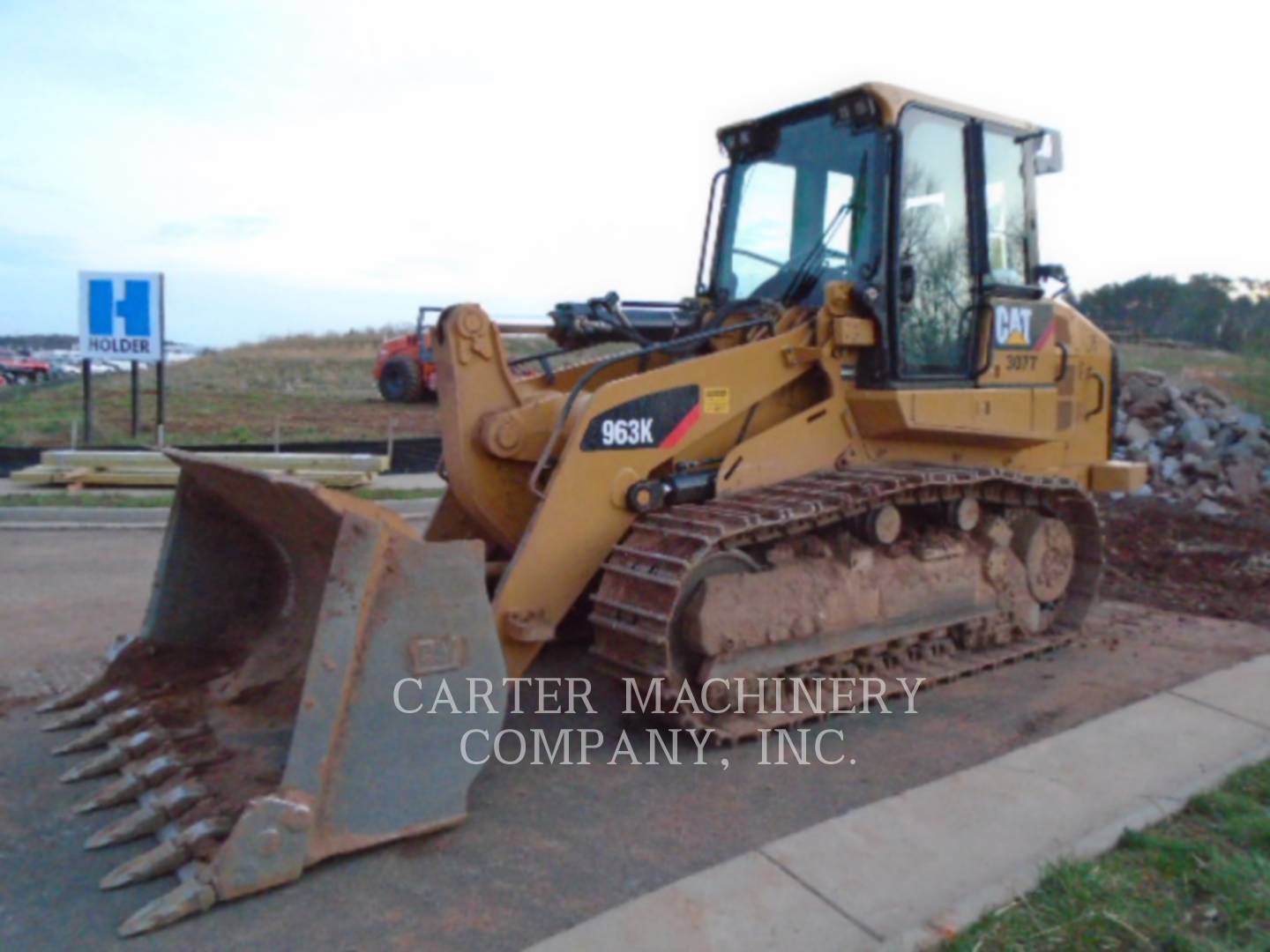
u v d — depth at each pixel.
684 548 4.59
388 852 3.77
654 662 4.54
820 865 3.68
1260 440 12.55
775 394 5.50
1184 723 5.10
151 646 4.98
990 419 6.02
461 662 3.86
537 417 5.00
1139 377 14.04
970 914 3.39
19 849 3.75
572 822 4.05
